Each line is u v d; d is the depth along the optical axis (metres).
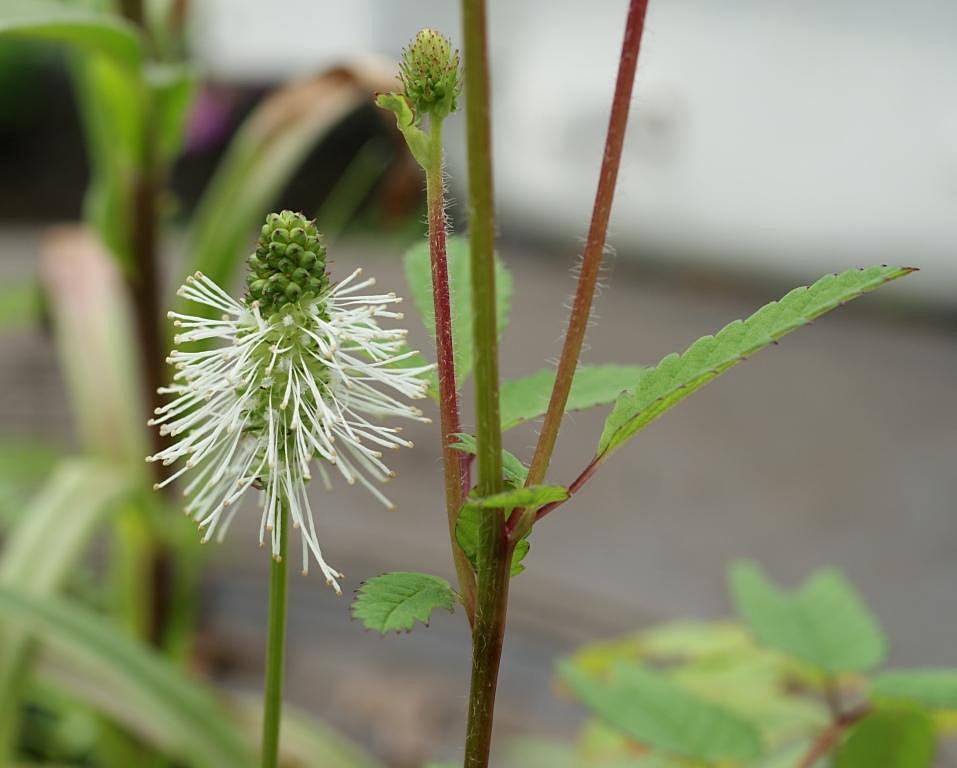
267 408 0.36
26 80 2.46
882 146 1.47
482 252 0.33
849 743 0.42
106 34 0.54
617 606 0.88
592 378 0.38
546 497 0.33
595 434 1.25
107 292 0.73
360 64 0.69
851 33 1.48
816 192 1.50
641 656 0.63
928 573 0.97
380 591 0.34
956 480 1.16
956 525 1.06
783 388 1.43
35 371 1.34
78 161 2.49
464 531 0.34
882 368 1.49
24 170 2.46
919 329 1.62
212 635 0.84
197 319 0.36
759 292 1.58
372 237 1.87
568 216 1.69
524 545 0.34
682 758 0.43
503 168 1.70
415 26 1.83
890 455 1.22
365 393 0.36
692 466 1.18
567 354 0.33
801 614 0.46
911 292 1.59
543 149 1.65
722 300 1.59
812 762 0.43
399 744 0.73
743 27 1.50
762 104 1.51
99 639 0.53
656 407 0.33
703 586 0.93
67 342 0.71
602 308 1.55
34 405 1.21
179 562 0.72
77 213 2.27
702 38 1.52
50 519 0.60
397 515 1.05
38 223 2.18
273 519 0.35
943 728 0.46
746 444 1.25
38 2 0.53
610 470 1.17
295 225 0.36
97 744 0.66
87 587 0.85
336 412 0.36
